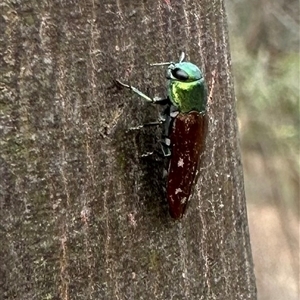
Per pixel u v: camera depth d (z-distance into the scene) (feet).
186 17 0.19
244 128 0.71
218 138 0.21
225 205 0.21
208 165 0.21
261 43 0.70
